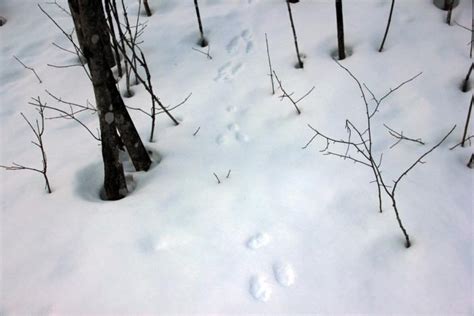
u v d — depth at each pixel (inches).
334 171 86.7
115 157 81.3
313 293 69.8
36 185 91.0
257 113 100.7
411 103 97.2
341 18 102.7
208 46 121.0
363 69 106.7
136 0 138.8
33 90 116.3
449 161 85.4
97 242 79.0
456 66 103.4
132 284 72.9
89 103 109.4
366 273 71.4
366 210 79.7
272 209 81.6
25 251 79.2
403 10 120.3
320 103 100.5
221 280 72.4
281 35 119.9
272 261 74.1
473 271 70.1
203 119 101.2
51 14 141.7
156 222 81.2
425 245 73.8
